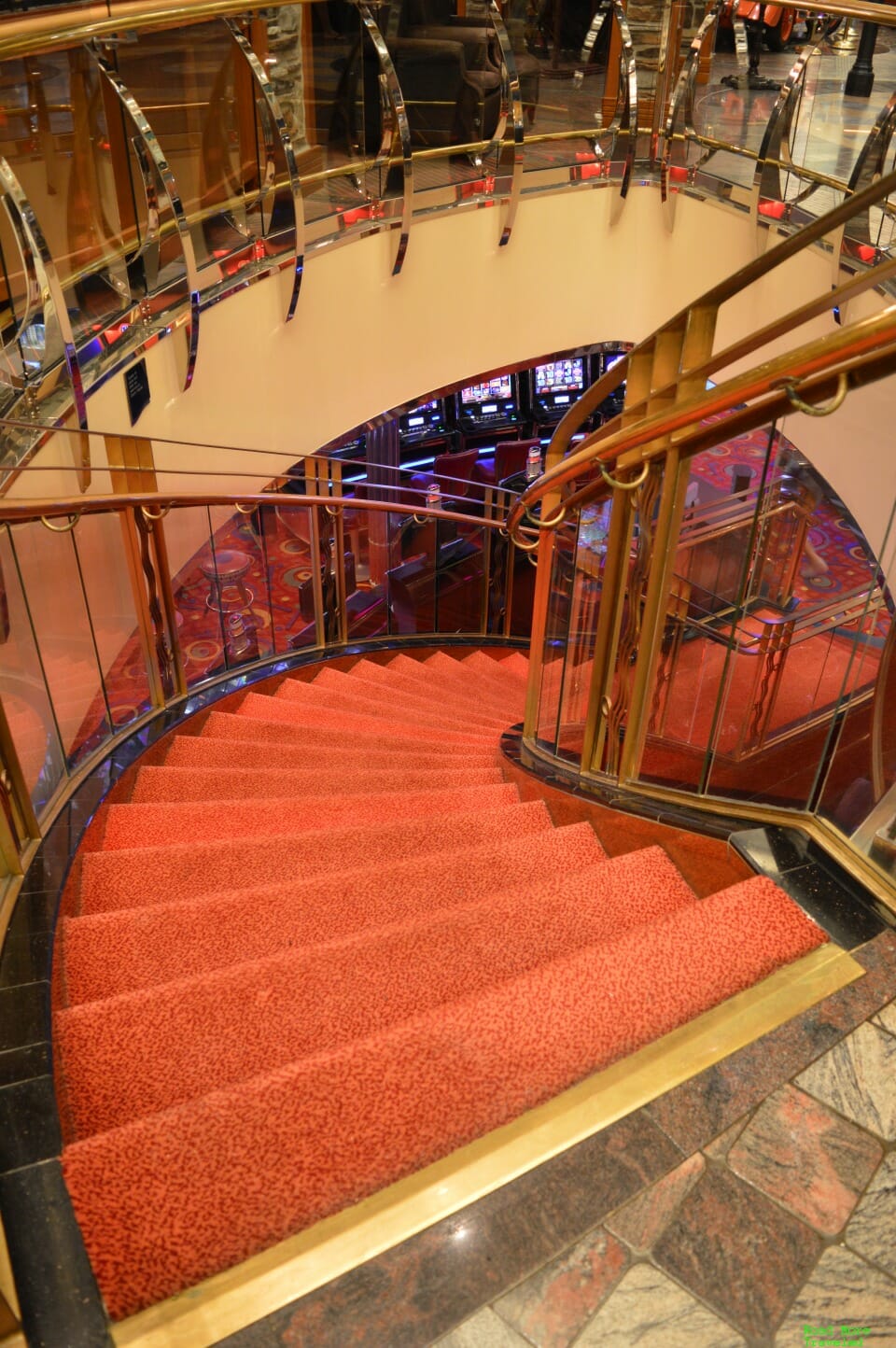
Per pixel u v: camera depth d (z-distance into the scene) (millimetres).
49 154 3477
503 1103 1427
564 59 5371
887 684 1740
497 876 2309
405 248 5301
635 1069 1481
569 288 6168
